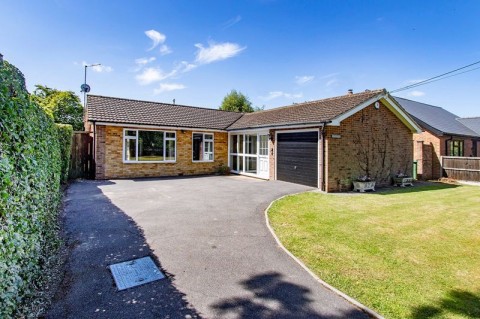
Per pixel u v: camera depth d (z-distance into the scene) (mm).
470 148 20594
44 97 23016
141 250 4551
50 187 5625
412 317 2932
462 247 4980
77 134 12992
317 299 3238
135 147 13914
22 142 3131
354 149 11406
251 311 2984
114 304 3059
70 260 4129
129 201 8211
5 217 2434
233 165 17125
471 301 3260
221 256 4398
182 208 7426
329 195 9859
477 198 9711
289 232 5602
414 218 6871
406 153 13641
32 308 2885
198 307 3039
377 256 4516
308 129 11508
